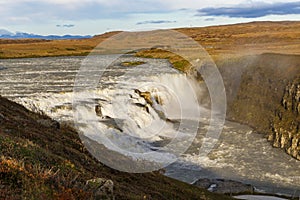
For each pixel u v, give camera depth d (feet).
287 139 136.77
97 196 30.86
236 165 109.81
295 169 111.45
